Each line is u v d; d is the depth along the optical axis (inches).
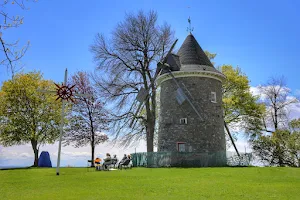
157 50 1473.9
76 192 516.1
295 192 504.1
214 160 1192.8
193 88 1273.4
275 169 903.7
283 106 1711.4
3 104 1501.0
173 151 1184.8
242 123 1758.1
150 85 1408.7
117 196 472.1
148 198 454.3
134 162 1257.4
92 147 1569.9
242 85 1756.9
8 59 333.1
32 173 861.8
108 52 1471.5
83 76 1782.7
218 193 494.0
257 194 485.4
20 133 1502.2
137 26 1457.9
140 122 1466.5
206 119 1256.8
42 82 1569.9
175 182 626.5
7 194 509.0
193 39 1414.9
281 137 1400.1
